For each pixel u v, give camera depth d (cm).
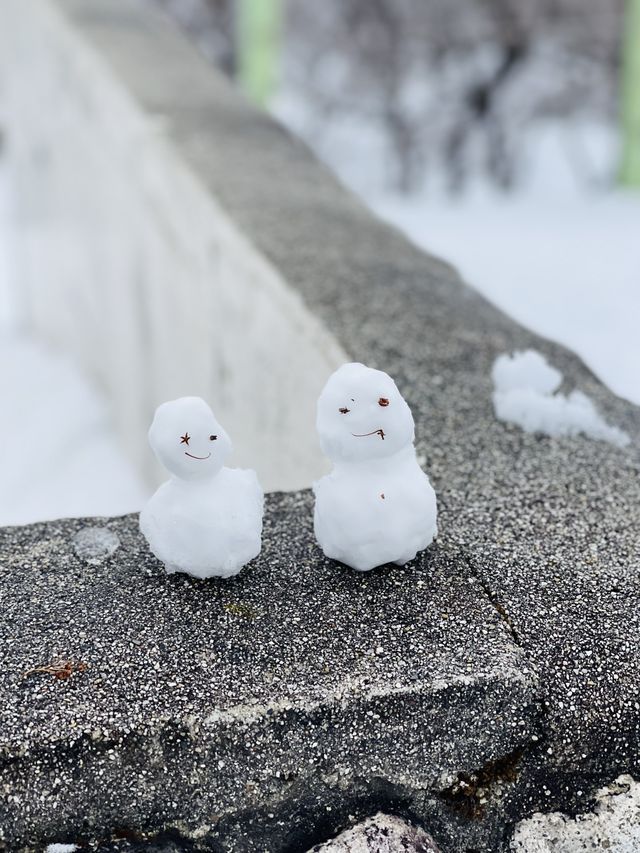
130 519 173
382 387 141
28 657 134
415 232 631
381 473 148
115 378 431
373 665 134
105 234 413
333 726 129
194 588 150
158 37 461
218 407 309
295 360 245
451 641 140
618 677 138
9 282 632
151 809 126
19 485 382
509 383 213
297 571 155
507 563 159
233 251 280
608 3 718
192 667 133
